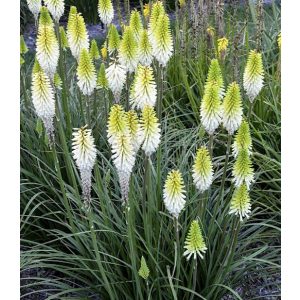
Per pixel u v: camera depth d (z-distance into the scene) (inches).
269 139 76.7
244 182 48.6
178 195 45.2
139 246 54.2
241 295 59.2
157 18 57.2
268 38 92.1
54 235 62.2
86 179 46.1
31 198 62.1
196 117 78.0
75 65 87.0
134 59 54.8
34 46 124.6
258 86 54.9
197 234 46.1
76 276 57.4
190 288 53.2
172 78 88.1
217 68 53.4
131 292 56.2
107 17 62.8
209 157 47.2
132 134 46.1
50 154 68.8
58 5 60.7
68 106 73.3
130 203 50.5
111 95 68.4
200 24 88.3
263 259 57.4
